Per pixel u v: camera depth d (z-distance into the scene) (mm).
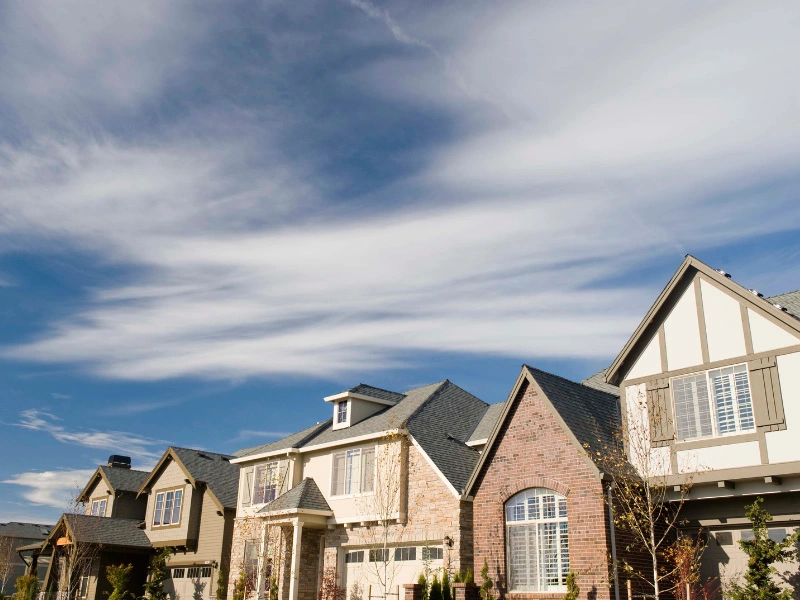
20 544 59750
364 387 33469
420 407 29266
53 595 39844
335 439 30594
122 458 49219
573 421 20812
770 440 17375
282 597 28453
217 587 33375
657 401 19828
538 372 22250
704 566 19219
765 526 17109
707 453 18375
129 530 39531
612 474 19125
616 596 18141
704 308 19562
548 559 20109
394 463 26422
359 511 27547
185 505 37438
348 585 27562
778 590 16438
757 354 18172
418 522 25141
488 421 29516
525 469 21266
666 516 19844
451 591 22406
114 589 36469
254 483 33625
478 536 21938
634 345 20703
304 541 29047
